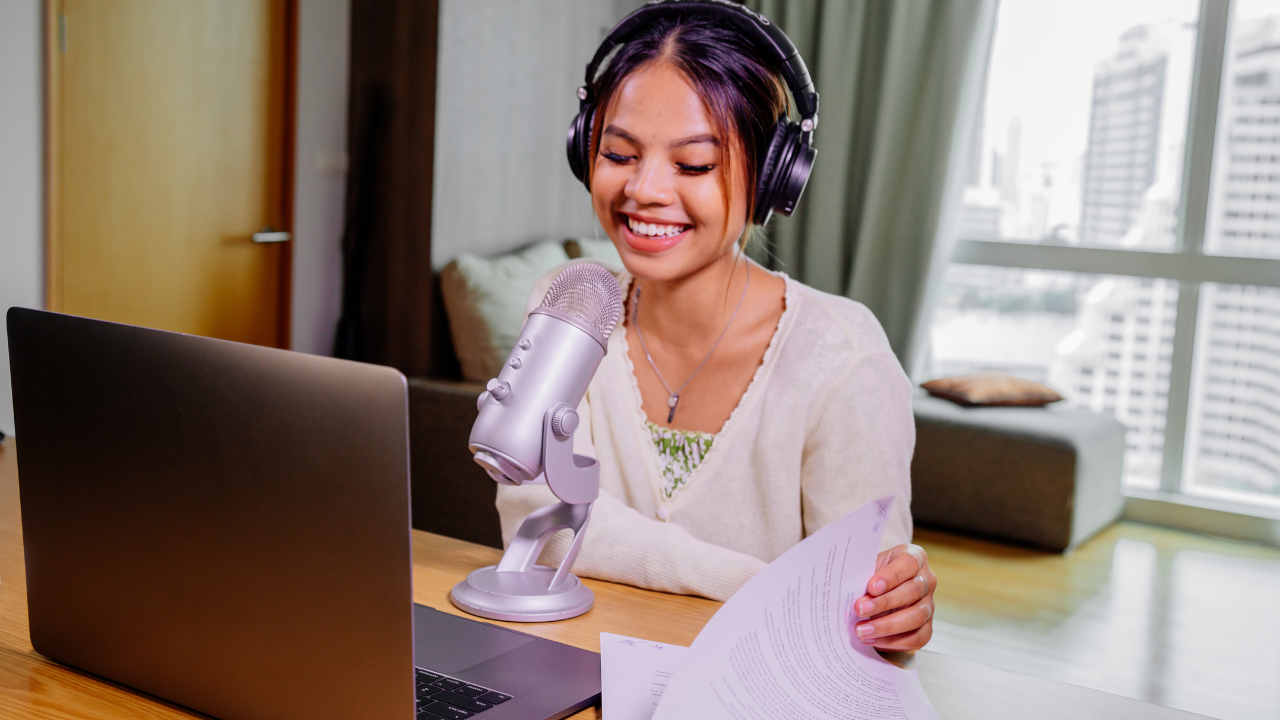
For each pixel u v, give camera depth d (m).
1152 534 3.94
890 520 1.21
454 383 3.17
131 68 2.92
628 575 1.10
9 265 2.70
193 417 0.72
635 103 1.08
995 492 3.66
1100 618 2.99
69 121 2.78
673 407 1.30
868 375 1.24
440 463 3.03
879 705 0.79
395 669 0.66
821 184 4.39
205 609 0.74
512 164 3.70
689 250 1.12
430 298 3.38
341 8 3.46
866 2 4.29
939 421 3.76
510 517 1.18
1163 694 2.48
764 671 0.74
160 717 0.76
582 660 0.87
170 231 3.08
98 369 0.76
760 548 1.28
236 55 3.21
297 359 0.67
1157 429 4.25
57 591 0.83
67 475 0.80
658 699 0.80
